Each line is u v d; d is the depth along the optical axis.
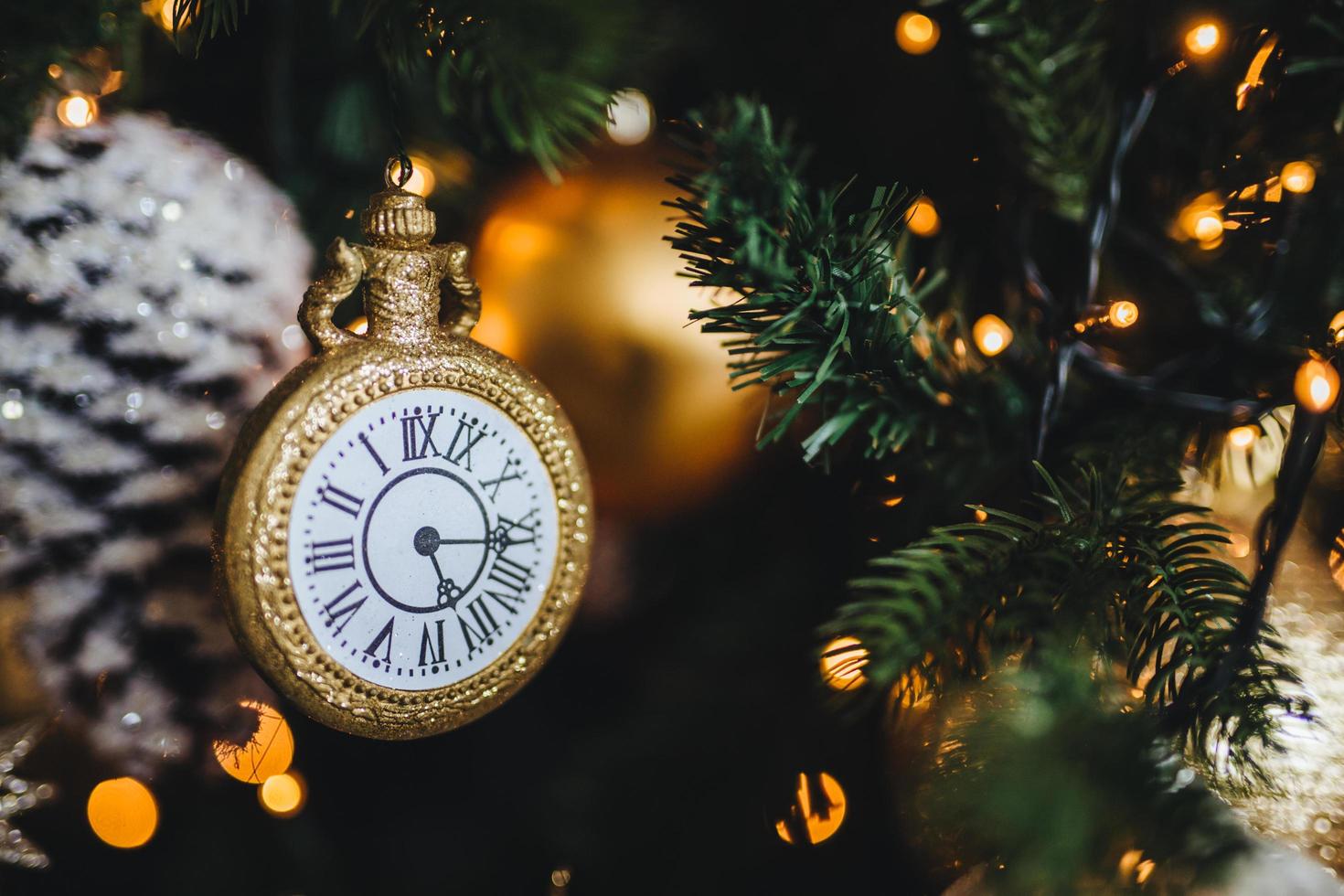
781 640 0.36
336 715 0.29
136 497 0.31
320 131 0.36
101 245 0.31
